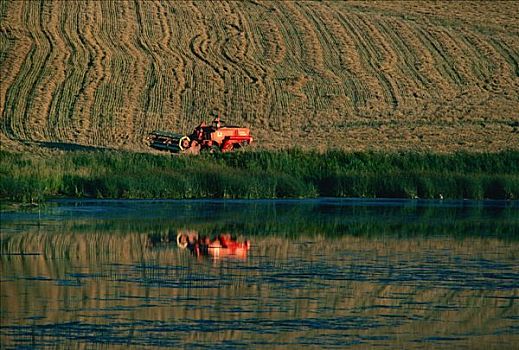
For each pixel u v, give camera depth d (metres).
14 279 71.00
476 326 59.19
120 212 113.06
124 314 60.91
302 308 63.09
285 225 103.19
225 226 101.50
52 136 195.25
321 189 142.62
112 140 193.88
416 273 75.31
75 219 105.50
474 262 80.62
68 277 71.94
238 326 58.41
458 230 100.94
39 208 115.44
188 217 109.12
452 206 128.00
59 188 130.75
